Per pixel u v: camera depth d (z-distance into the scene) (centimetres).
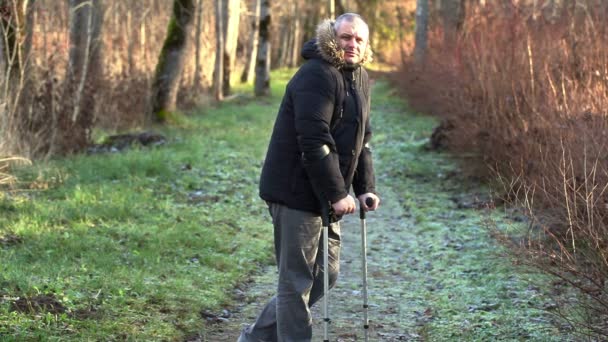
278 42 5359
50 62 1230
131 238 757
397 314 618
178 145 1395
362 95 448
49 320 502
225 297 633
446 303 628
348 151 443
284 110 443
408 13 5022
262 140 1598
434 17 2481
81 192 930
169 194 1005
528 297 614
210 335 552
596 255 532
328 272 460
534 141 866
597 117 730
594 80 859
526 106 955
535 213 727
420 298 656
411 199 1063
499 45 1083
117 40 1875
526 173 852
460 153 1198
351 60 438
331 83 432
